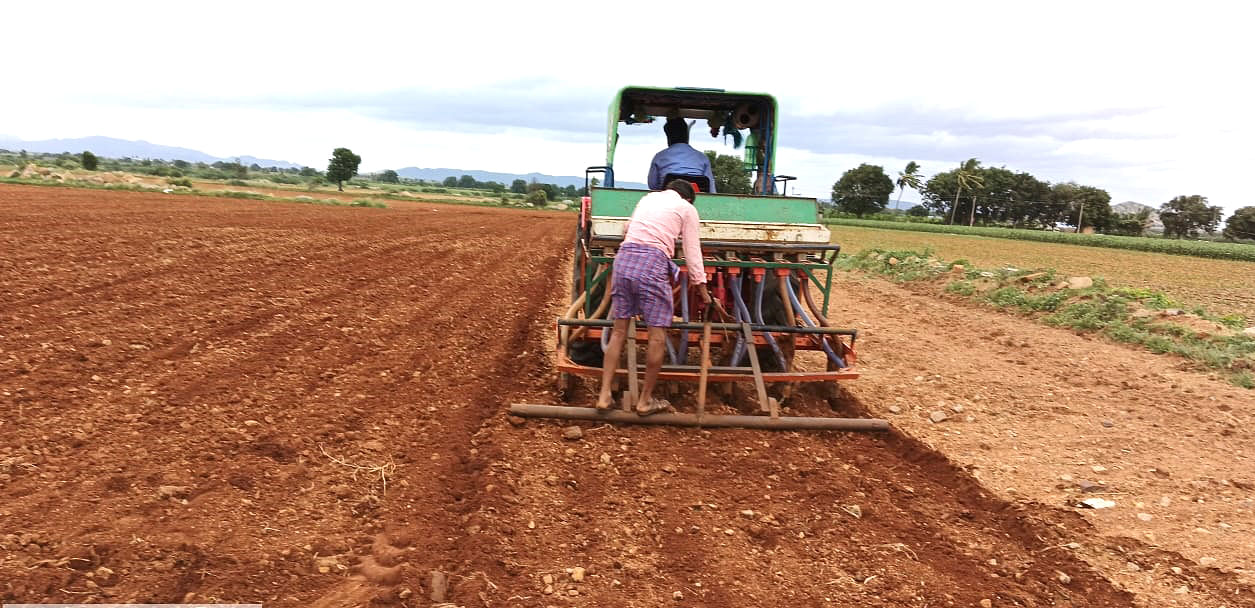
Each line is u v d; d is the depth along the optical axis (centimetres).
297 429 534
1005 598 384
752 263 653
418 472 483
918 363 921
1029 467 578
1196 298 1959
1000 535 462
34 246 1309
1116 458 609
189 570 339
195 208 2792
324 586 342
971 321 1274
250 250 1545
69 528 364
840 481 524
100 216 2059
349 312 987
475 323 991
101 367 636
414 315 1008
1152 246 5547
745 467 538
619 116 763
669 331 670
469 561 378
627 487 493
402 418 583
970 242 4706
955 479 549
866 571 402
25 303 846
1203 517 495
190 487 425
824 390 730
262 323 870
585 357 684
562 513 447
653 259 569
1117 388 841
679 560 401
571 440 570
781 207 682
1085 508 503
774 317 709
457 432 562
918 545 440
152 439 490
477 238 2523
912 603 373
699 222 617
